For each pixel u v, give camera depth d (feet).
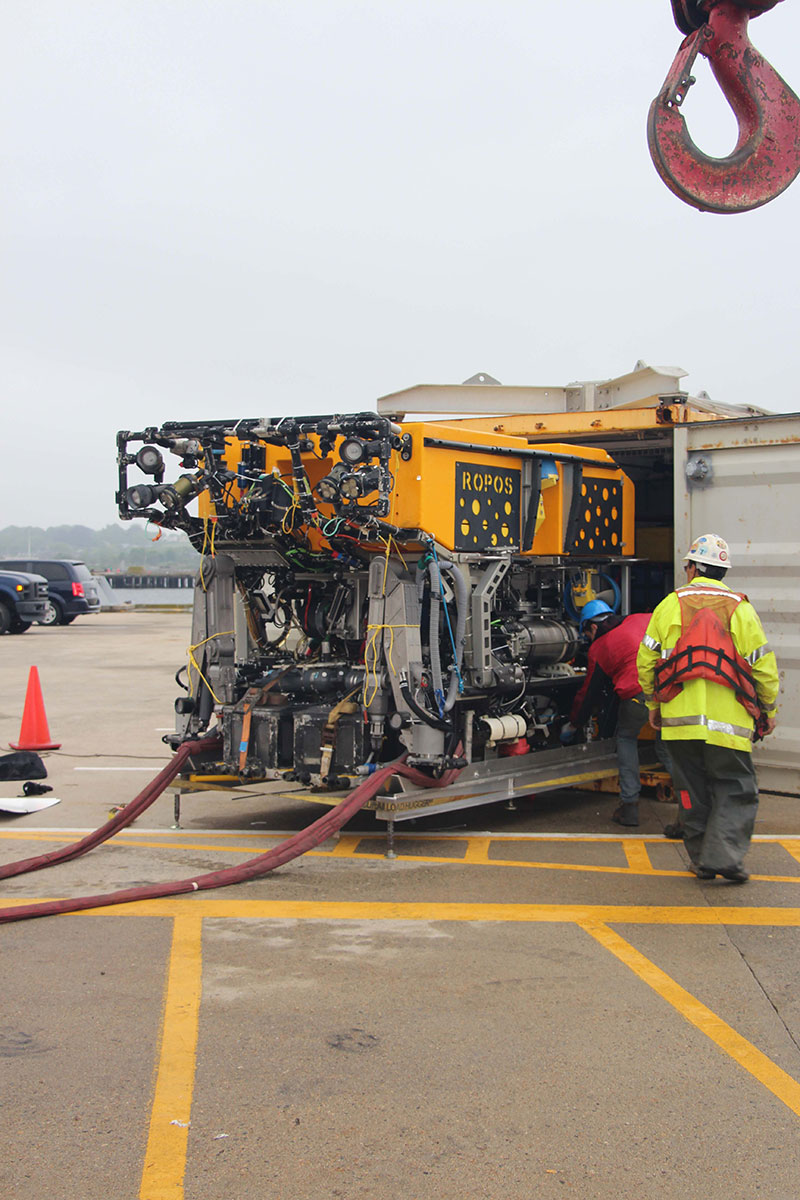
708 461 26.30
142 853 22.06
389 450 20.06
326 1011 13.73
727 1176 10.03
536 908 18.04
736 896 18.76
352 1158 10.32
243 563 24.02
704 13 19.04
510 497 24.00
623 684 23.68
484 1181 9.94
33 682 35.17
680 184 18.40
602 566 28.19
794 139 19.16
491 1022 13.41
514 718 24.07
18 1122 10.97
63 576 100.68
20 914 17.29
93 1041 12.84
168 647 75.25
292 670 23.82
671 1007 13.92
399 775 21.24
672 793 27.32
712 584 19.51
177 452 22.38
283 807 26.94
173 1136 10.70
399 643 21.22
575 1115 11.13
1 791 28.86
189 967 15.23
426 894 18.85
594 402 29.66
